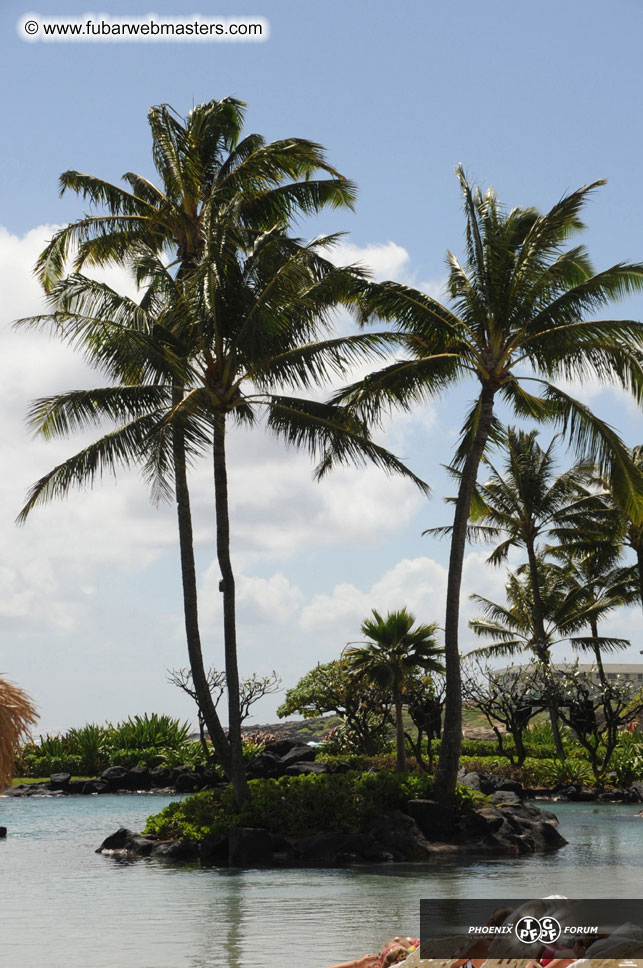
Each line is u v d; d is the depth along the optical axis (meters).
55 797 40.28
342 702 42.00
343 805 20.73
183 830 21.31
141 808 34.66
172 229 25.55
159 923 11.57
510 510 43.38
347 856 19.03
